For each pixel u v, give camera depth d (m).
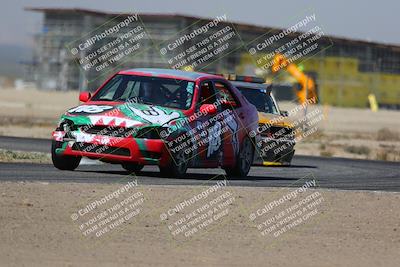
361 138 110.50
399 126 177.38
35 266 17.56
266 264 19.34
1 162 36.84
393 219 26.22
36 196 25.38
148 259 19.08
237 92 37.78
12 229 21.00
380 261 20.36
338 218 25.80
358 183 37.69
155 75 34.91
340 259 20.33
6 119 101.19
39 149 51.19
